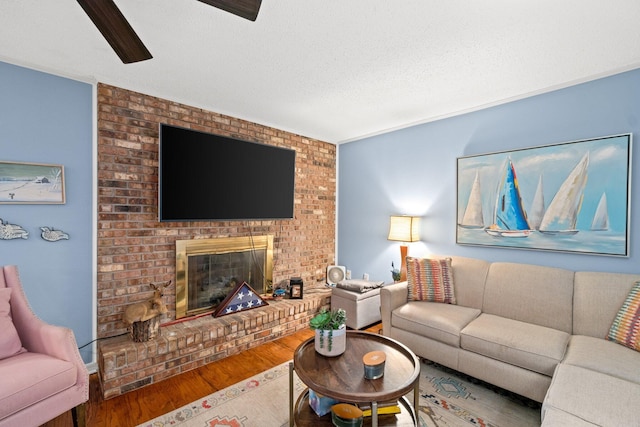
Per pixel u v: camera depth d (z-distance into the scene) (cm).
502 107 276
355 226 411
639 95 210
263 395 205
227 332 261
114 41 134
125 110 244
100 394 205
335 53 199
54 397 151
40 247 213
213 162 281
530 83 242
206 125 294
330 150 423
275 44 188
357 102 282
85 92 231
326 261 418
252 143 313
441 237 319
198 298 287
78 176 227
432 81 239
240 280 319
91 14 116
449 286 273
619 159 216
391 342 190
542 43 186
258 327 284
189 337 237
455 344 219
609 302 204
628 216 213
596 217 225
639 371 154
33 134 210
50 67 214
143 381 215
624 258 216
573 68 218
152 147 258
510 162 268
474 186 291
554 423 123
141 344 219
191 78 234
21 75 206
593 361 166
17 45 187
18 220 205
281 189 343
